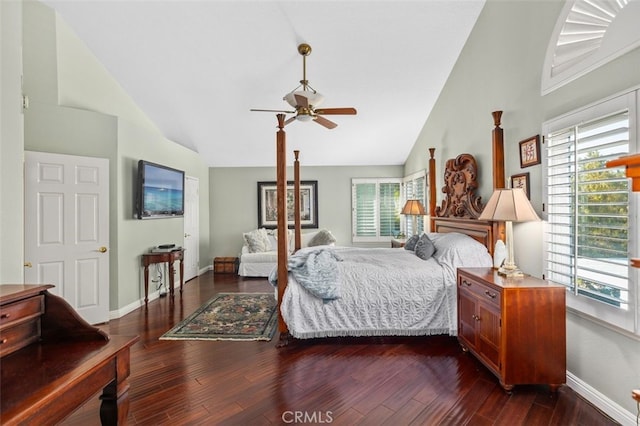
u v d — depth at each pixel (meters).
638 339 1.63
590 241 1.91
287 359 2.54
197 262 5.93
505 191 2.29
